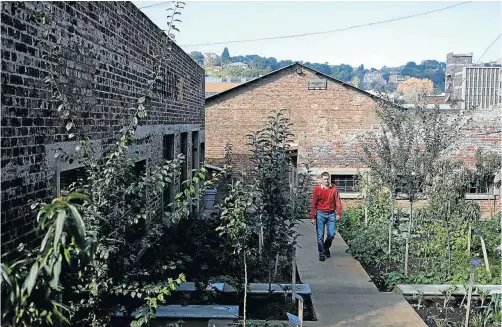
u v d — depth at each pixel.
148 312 4.21
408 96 13.71
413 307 7.17
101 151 6.16
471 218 10.90
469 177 12.32
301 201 7.67
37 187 4.43
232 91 21.41
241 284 6.98
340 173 15.77
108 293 4.18
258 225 6.68
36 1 4.43
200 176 4.88
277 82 21.31
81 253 2.89
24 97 4.19
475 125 14.65
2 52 3.83
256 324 6.03
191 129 13.68
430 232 11.00
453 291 7.23
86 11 5.68
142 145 8.21
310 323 6.30
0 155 3.80
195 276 6.94
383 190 13.40
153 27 8.99
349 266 9.49
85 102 5.62
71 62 5.22
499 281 8.08
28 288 2.66
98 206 4.10
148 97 4.81
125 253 4.38
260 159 7.09
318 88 21.20
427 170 9.12
